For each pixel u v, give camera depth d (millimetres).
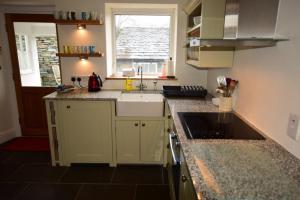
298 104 1062
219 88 1988
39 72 3273
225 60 1995
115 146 2570
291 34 1112
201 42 1285
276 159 1062
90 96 2480
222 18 1764
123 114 2453
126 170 2572
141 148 2570
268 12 1234
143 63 3215
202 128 1495
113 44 3131
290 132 1121
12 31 3115
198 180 880
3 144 3199
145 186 2277
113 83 2990
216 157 1075
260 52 1473
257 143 1252
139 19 3074
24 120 3438
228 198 776
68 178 2396
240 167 986
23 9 3039
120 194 2146
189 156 1084
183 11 2764
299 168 986
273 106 1301
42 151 3002
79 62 2945
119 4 2828
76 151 2588
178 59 2928
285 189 835
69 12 2643
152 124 2488
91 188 2234
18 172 2506
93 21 2656
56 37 3125
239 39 1194
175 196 1554
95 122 2492
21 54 3211
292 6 1099
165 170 2578
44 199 2062
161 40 3141
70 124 2500
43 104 3371
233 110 1962
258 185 856
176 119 1695
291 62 1119
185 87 2699
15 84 3293
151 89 3008
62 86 2713
